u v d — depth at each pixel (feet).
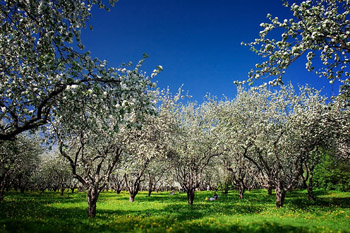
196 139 76.79
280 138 65.31
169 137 63.87
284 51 29.73
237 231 32.78
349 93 36.27
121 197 117.50
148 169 97.96
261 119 65.46
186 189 77.20
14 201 79.00
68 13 26.37
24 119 36.47
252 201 80.79
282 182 65.00
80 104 30.83
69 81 25.27
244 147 66.03
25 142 84.33
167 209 62.80
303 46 28.07
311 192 77.41
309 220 41.11
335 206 61.41
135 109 27.43
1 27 27.84
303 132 60.18
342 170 111.04
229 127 68.54
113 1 29.76
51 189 216.13
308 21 29.14
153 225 38.60
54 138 42.83
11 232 28.81
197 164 78.28
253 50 32.99
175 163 76.18
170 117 66.85
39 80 30.89
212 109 94.63
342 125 51.83
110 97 27.99
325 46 27.30
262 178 67.62
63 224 37.35
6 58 34.40
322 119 55.36
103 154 52.75
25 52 28.45
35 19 26.84
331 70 32.40
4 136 30.12
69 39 24.85
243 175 98.48
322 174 117.60
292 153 65.05
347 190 115.34
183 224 38.32
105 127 29.91
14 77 33.24
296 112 62.95
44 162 131.85
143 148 53.83
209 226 36.35
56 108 33.27
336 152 77.46
